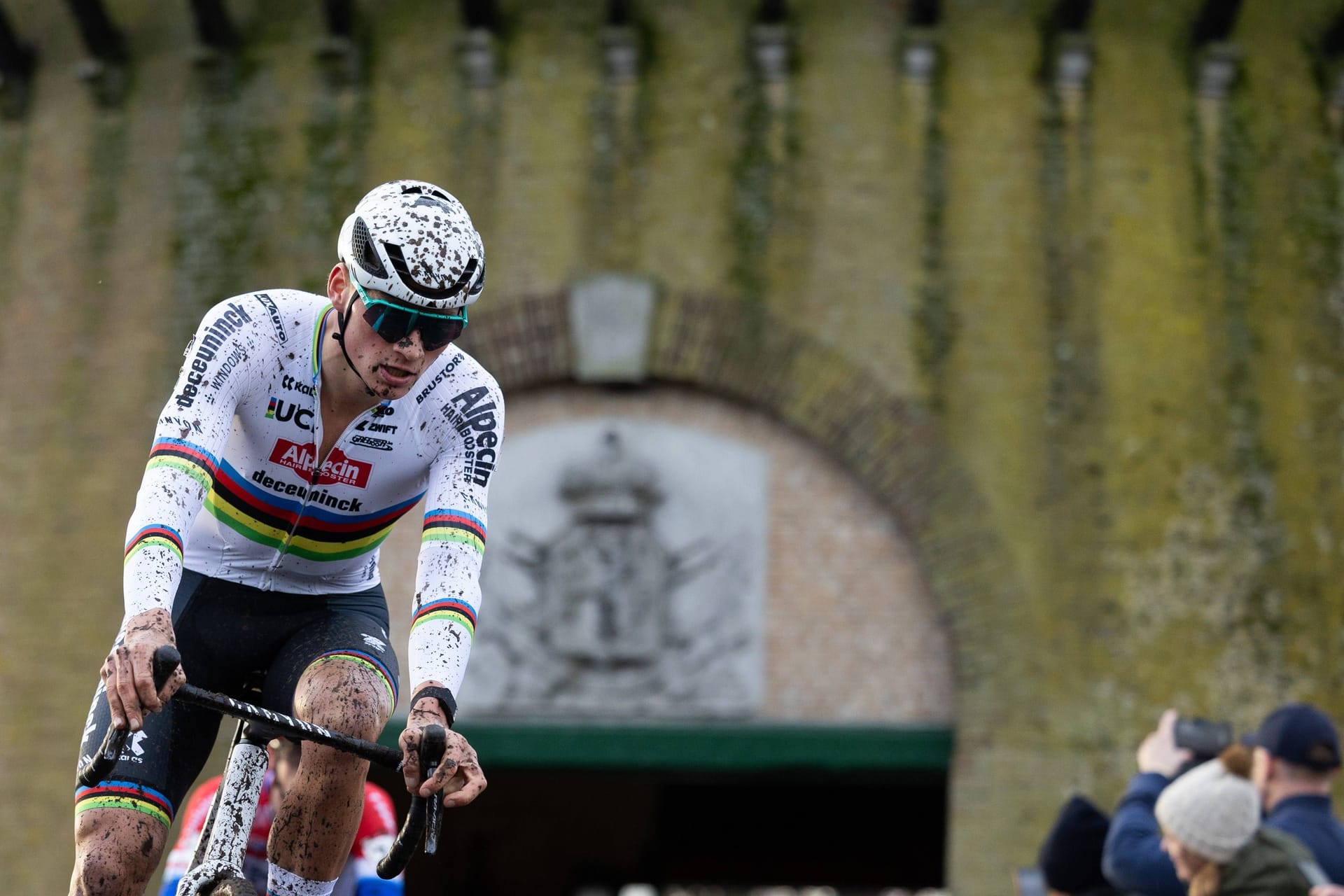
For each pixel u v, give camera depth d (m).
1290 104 37.66
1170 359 35.91
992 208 36.53
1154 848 15.91
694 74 37.34
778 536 35.69
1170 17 37.78
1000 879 33.34
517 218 36.84
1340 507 35.53
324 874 10.02
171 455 9.57
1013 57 37.31
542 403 36.50
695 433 36.25
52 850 34.66
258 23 38.38
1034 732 34.06
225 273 37.03
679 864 59.59
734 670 35.06
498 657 35.06
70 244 37.81
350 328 9.88
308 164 37.47
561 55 37.59
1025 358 35.84
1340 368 36.31
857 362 35.88
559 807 55.25
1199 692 34.31
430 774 8.92
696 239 36.56
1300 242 36.88
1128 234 36.44
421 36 37.91
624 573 35.16
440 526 10.41
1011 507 35.12
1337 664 34.69
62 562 36.12
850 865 59.53
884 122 36.97
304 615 10.80
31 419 37.00
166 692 8.51
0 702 35.50
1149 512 35.12
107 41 38.31
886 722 34.78
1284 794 15.80
